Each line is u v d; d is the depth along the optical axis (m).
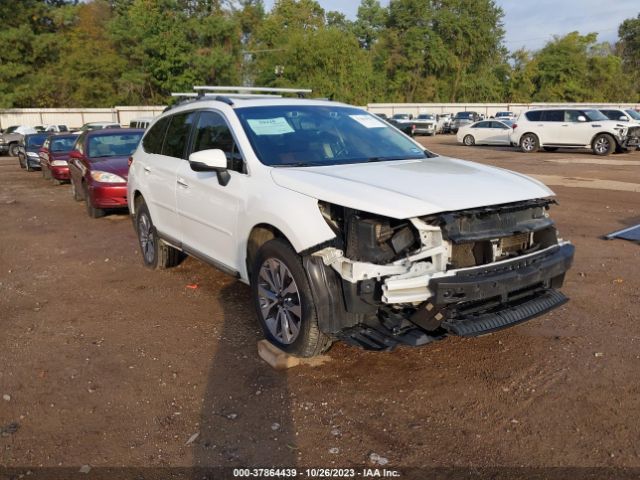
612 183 12.75
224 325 4.84
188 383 3.84
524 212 3.76
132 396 3.69
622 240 7.44
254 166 4.29
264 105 4.91
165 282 6.10
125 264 6.93
